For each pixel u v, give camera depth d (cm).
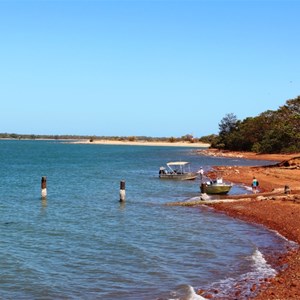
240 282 1557
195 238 2280
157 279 1619
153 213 3112
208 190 4122
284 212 2867
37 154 13975
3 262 1848
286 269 1680
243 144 14725
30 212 3222
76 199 3972
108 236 2348
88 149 19425
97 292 1500
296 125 7488
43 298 1453
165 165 9031
